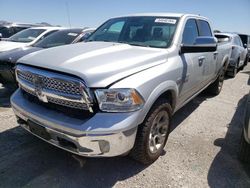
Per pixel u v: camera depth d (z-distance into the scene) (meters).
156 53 3.07
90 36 4.21
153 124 2.84
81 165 2.99
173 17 3.81
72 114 2.47
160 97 2.93
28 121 2.77
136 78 2.52
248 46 13.48
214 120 4.64
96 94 2.31
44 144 3.41
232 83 8.26
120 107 2.37
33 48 5.93
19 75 2.94
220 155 3.36
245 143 3.07
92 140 2.33
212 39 3.45
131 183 2.72
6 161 3.00
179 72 3.23
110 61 2.61
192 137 3.86
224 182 2.81
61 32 6.89
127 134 2.43
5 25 12.21
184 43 3.64
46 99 2.60
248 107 2.82
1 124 3.99
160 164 3.08
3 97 5.42
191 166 3.07
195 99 5.95
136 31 3.75
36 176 2.76
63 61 2.57
